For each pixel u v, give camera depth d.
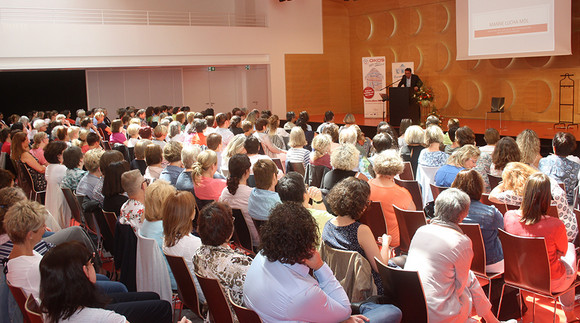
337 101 20.75
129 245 4.07
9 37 14.82
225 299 2.86
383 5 18.72
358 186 3.26
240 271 2.96
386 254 3.37
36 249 3.46
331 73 20.42
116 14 17.81
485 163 5.77
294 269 2.52
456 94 16.72
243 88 21.23
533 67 14.54
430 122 8.20
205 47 17.56
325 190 4.98
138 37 16.42
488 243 3.84
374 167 4.59
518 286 3.75
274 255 2.50
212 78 20.81
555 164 5.44
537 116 14.61
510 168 4.50
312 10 19.64
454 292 3.13
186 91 20.38
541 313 4.22
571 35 13.28
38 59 15.31
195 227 5.21
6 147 9.25
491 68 15.65
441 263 3.06
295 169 6.80
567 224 4.22
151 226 3.88
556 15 12.74
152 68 19.52
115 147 9.02
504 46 13.91
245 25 20.11
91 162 5.71
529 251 3.52
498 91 15.52
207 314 3.45
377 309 2.86
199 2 20.05
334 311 2.54
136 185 4.20
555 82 14.05
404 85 14.50
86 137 8.05
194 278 3.59
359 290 3.09
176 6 19.66
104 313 2.48
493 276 3.87
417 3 17.50
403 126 8.74
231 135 9.02
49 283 2.43
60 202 6.40
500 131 13.03
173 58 17.20
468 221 3.82
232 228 3.10
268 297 2.51
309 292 2.47
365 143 8.07
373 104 17.84
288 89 19.53
